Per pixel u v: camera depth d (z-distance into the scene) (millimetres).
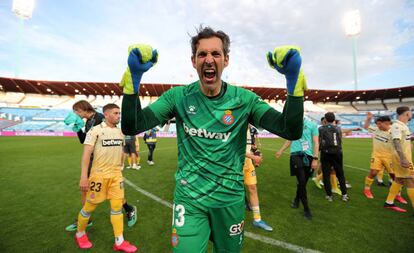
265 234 3010
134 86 1052
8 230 3074
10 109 32594
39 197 4453
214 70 1267
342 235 2998
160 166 7910
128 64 1001
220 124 1305
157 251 2584
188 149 1361
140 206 4023
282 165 8281
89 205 2580
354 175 6758
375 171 4609
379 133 4633
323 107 46250
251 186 3355
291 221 3432
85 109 3129
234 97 1340
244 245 2719
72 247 2662
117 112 2697
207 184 1311
